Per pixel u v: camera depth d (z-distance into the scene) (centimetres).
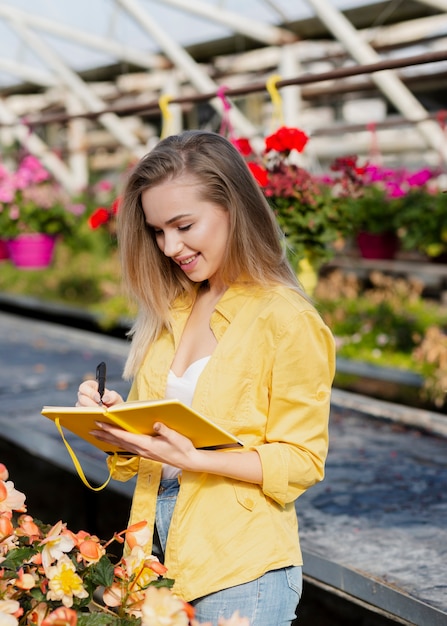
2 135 1239
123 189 182
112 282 885
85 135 1409
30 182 701
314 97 976
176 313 187
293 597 173
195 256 174
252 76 980
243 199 173
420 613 229
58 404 475
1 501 176
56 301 877
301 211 372
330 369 174
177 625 146
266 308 170
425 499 320
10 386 523
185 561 168
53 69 995
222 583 166
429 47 788
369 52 690
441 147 708
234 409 171
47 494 450
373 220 679
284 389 167
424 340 550
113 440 167
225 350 171
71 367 588
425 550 269
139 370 189
